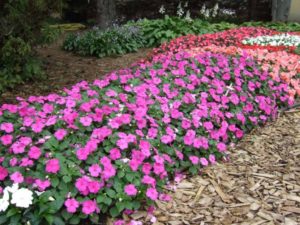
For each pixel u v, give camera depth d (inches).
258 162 57.2
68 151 46.0
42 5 97.8
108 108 53.3
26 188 41.3
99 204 42.5
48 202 40.2
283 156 58.7
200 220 44.8
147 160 49.3
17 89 97.7
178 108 60.1
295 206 46.8
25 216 39.3
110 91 58.3
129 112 55.3
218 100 64.1
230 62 77.7
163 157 49.7
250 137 65.0
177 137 54.3
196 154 54.3
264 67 79.5
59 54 138.9
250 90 70.8
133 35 152.0
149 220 44.3
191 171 52.6
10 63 98.6
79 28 199.5
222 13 220.8
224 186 51.2
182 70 68.9
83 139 48.8
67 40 146.9
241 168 55.5
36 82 103.2
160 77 68.2
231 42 121.4
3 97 92.3
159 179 48.3
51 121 49.4
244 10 228.7
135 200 44.6
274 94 74.1
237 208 46.8
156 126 53.3
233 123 63.5
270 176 53.2
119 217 44.1
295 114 73.8
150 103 58.1
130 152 49.4
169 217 45.1
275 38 124.6
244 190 50.3
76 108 55.4
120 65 124.7
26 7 97.3
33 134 49.2
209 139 57.8
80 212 41.4
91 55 137.3
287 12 195.6
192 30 161.6
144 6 229.3
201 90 66.5
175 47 115.7
